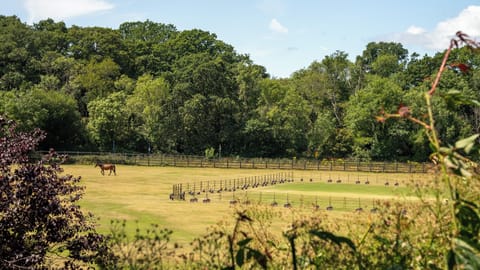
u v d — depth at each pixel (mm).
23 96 73750
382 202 4785
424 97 3037
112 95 84562
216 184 54844
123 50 115438
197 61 91875
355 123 80750
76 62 99750
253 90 90312
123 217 31641
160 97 86125
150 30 144625
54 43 111938
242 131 85188
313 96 95812
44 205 10844
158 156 77812
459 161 2893
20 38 104250
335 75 98688
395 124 76812
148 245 5910
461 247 2795
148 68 113000
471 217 2986
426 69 93500
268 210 8273
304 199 42750
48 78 87750
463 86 71312
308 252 4527
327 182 59625
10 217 10531
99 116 81250
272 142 86562
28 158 11664
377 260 4141
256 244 5086
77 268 10930
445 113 66125
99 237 11086
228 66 96375
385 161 78375
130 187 50219
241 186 53188
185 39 125812
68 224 11938
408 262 3893
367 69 110000
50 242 11227
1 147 11328
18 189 10797
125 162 75062
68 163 71625
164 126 83562
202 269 4926
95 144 82375
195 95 84000
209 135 85938
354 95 90688
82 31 116250
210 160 76938
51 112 75188
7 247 10422
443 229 3791
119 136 82562
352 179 63000
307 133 85062
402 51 116125
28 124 70562
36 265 10383
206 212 34562
